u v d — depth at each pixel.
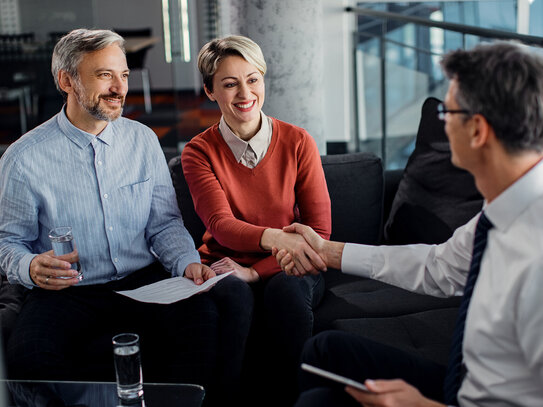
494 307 1.27
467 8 5.51
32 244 2.23
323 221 2.33
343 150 5.46
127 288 2.23
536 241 1.23
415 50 4.22
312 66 3.19
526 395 1.27
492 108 1.26
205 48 2.30
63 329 2.02
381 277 1.84
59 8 6.64
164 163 2.36
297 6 3.09
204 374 1.98
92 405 1.63
